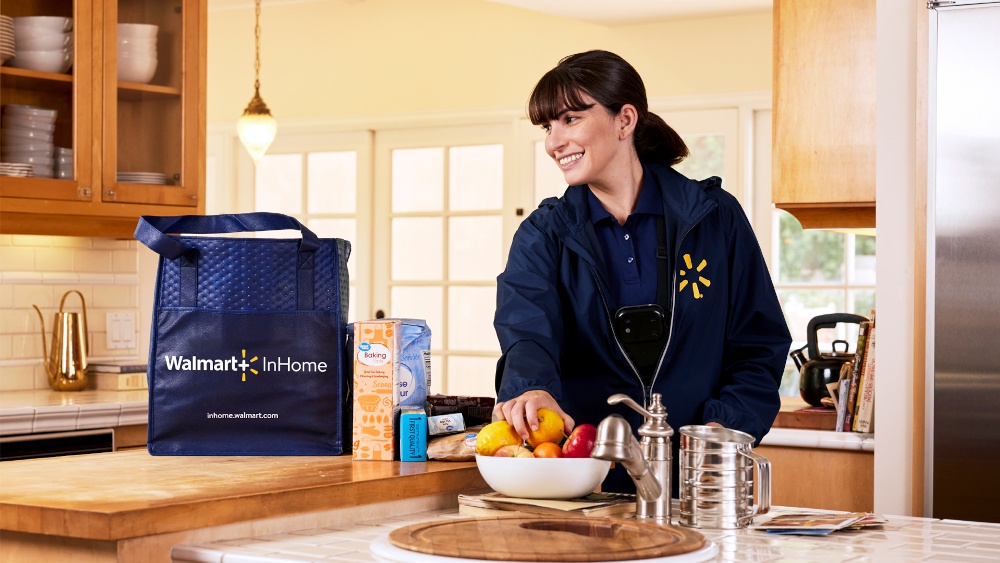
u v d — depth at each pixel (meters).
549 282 2.02
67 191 3.70
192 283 2.00
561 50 5.93
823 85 3.24
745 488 1.62
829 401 3.43
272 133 5.25
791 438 3.21
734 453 1.61
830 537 1.54
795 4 3.27
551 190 5.98
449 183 6.25
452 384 6.28
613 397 1.55
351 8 6.43
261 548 1.43
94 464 1.87
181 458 1.96
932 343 2.82
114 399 3.63
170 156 4.04
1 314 3.85
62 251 4.02
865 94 3.19
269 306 2.00
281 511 1.57
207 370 1.99
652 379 2.05
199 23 4.12
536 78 5.98
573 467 1.66
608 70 1.96
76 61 3.74
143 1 3.96
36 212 3.63
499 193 6.12
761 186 5.60
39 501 1.47
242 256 2.00
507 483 1.68
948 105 2.80
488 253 6.17
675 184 2.06
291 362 1.99
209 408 1.99
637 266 2.07
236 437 2.00
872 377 3.19
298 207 6.62
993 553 1.43
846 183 3.22
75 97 3.74
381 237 6.42
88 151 3.76
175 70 4.05
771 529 1.57
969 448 2.79
